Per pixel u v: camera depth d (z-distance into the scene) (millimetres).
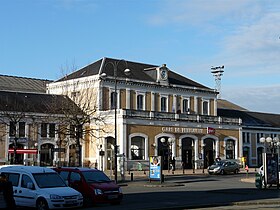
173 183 38688
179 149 66062
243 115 86062
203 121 69250
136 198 27281
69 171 23750
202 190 33469
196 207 22703
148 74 71375
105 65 66750
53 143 60438
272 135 85562
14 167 21797
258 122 85438
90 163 63375
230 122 72875
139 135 62156
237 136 73562
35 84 76188
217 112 82125
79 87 65562
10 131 57188
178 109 72000
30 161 57969
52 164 59625
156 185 36969
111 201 22938
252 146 81375
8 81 74000
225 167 56562
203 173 57875
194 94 74188
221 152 71062
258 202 24688
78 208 21609
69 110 54938
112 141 61781
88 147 64188
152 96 69250
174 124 65938
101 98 63688
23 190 20750
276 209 21766
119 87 65750
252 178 46719
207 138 69688
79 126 50031
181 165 65875
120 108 65062
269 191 31891
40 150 59438
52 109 58688
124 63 70125
